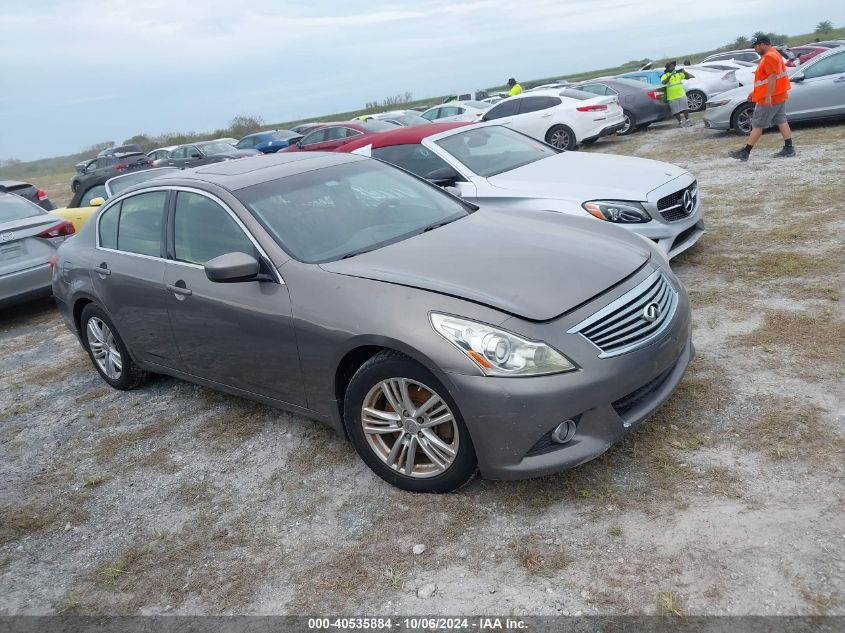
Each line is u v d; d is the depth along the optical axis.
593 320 3.06
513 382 2.93
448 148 6.92
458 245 3.71
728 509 2.94
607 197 5.72
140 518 3.66
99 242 5.13
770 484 3.05
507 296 3.11
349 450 3.95
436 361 3.04
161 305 4.41
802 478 3.05
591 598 2.61
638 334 3.18
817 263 5.62
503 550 2.95
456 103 22.50
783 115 10.41
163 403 5.05
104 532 3.60
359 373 3.37
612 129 15.60
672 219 5.79
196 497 3.76
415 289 3.27
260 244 3.87
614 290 3.25
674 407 3.78
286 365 3.74
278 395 3.95
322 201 4.23
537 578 2.76
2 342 7.56
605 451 3.29
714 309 5.08
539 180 6.25
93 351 5.45
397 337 3.15
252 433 4.35
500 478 3.07
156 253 4.52
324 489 3.62
